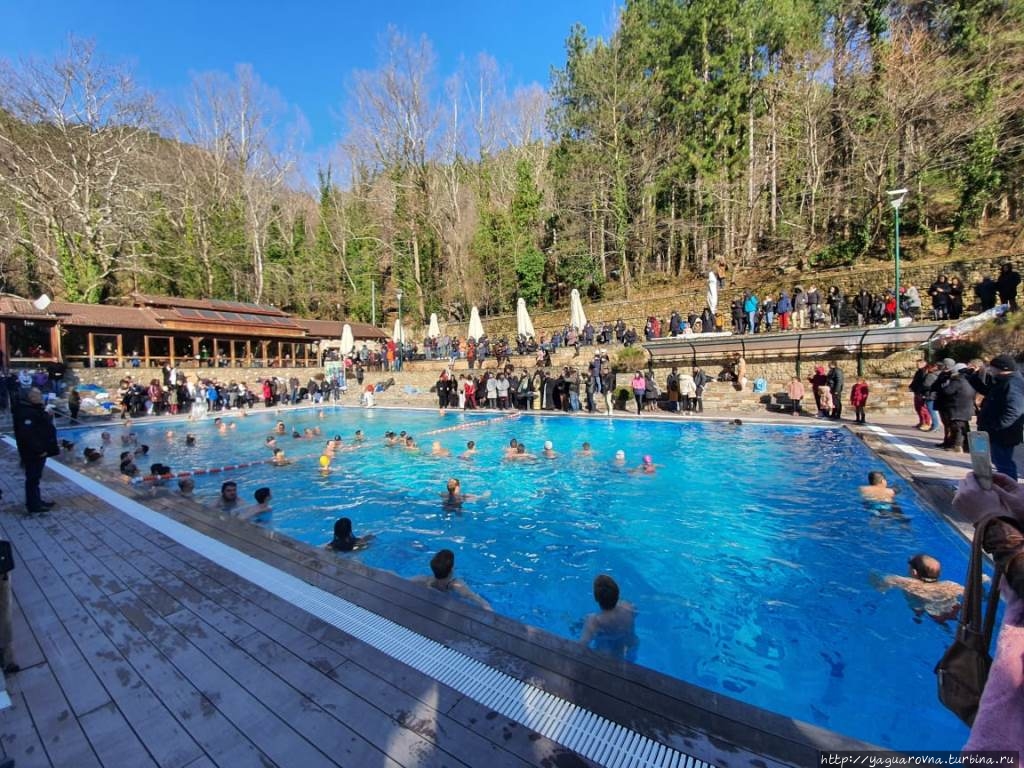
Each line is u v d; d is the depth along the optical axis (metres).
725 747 2.07
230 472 10.79
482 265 40.47
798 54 27.14
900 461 8.26
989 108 20.70
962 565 5.05
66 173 30.95
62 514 6.20
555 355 24.47
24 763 2.23
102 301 35.25
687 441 12.20
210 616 3.50
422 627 3.20
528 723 2.30
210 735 2.37
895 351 15.16
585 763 2.04
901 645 3.86
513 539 6.57
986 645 1.44
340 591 3.78
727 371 18.08
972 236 21.92
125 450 13.38
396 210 43.81
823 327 19.06
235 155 44.91
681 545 6.11
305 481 9.93
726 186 29.67
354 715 2.44
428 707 2.46
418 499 8.55
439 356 30.17
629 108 33.66
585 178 35.75
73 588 4.04
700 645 4.00
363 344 36.38
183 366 26.02
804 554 5.62
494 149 47.47
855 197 25.52
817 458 9.91
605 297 36.56
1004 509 1.43
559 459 10.96
